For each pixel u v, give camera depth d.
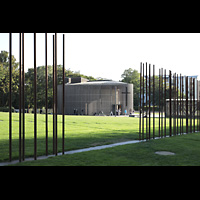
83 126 16.64
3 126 15.27
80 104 43.41
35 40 6.36
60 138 10.63
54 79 6.99
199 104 14.78
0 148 7.97
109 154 7.07
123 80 79.12
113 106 43.72
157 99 50.56
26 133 12.11
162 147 8.39
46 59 6.65
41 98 60.28
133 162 6.18
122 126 17.03
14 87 57.59
